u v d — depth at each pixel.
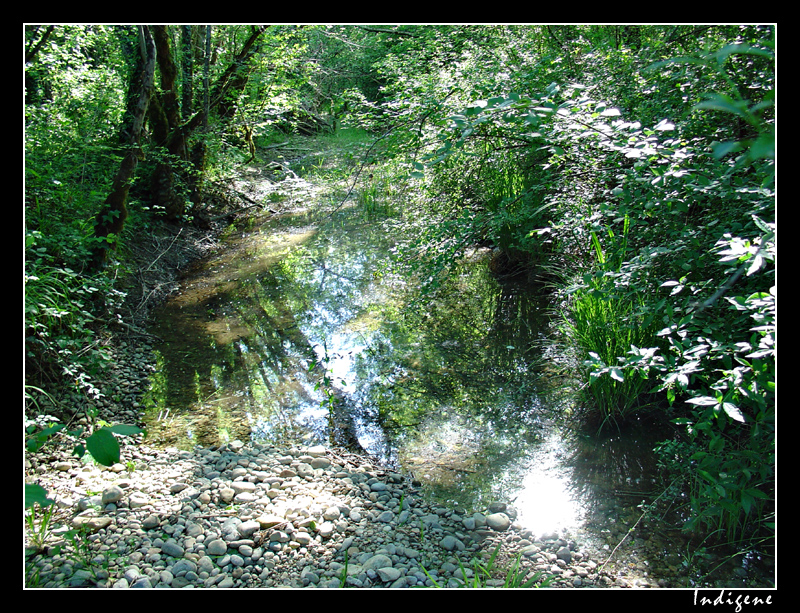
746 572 2.73
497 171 6.15
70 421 4.07
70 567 2.75
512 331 5.47
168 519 3.18
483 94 3.94
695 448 3.18
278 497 3.38
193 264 7.69
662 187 3.03
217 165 9.65
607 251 4.14
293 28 10.95
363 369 4.96
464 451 3.85
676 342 2.61
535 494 3.40
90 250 5.68
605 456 3.65
